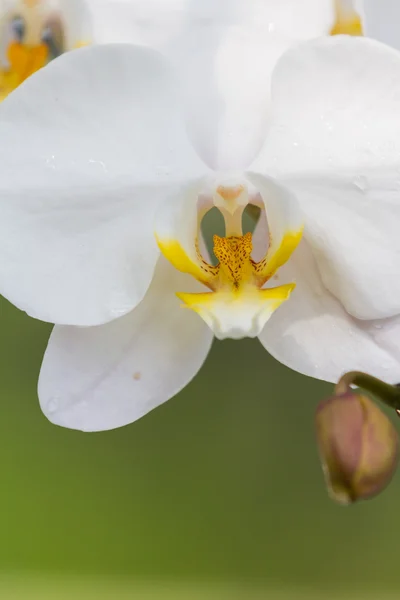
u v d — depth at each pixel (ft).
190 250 1.37
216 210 1.65
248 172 1.34
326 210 1.36
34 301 1.36
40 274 1.35
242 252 1.37
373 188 1.34
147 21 1.35
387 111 1.32
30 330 1.86
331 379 1.38
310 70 1.32
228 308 1.35
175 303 1.39
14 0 1.38
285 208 1.34
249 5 1.34
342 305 1.39
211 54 1.34
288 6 1.35
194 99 1.34
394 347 1.38
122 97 1.32
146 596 1.85
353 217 1.35
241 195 1.37
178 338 1.39
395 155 1.33
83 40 1.37
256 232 1.40
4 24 1.38
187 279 1.39
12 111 1.31
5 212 1.33
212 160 1.36
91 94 1.32
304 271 1.39
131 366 1.38
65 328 1.38
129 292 1.37
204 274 1.37
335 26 1.36
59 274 1.35
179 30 1.34
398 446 1.28
